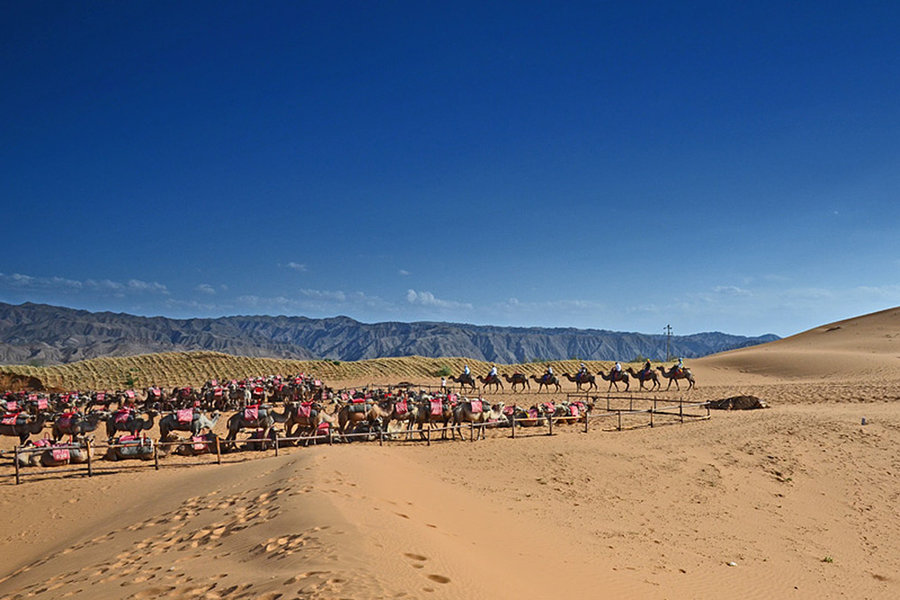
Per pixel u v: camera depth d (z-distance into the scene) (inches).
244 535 446.9
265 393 2031.3
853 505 800.3
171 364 3599.9
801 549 628.4
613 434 1156.5
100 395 1867.6
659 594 437.4
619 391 2245.3
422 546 403.5
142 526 560.1
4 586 450.3
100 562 454.6
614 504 714.8
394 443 1056.8
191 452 994.1
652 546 571.5
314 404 1082.1
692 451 1002.7
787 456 982.4
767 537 655.1
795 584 520.1
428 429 1061.8
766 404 1588.3
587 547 534.6
